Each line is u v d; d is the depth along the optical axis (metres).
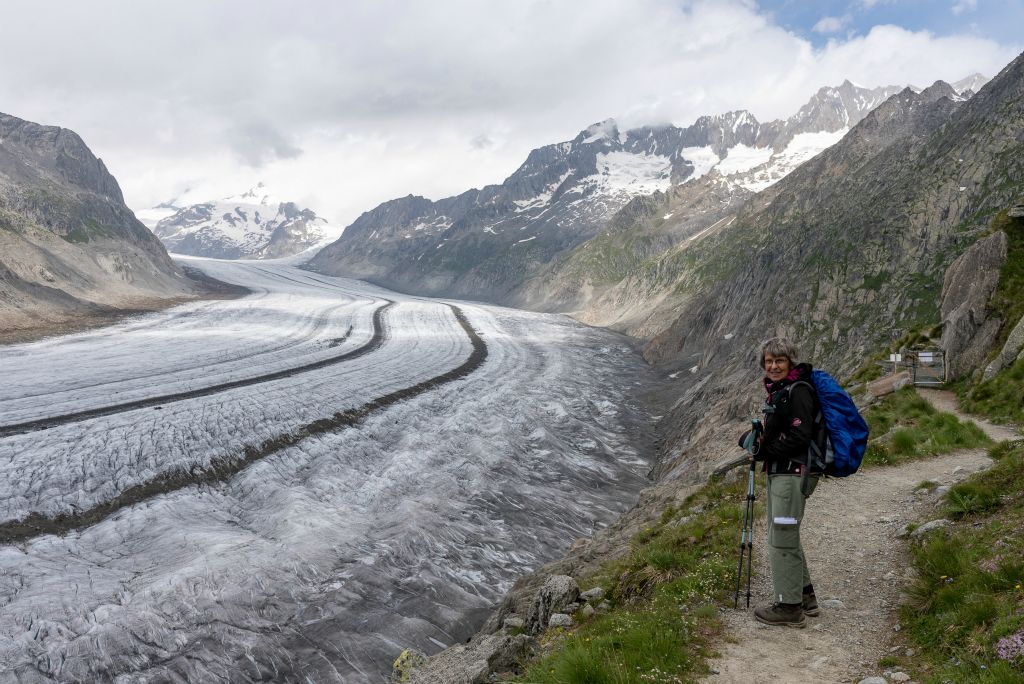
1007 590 4.62
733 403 40.47
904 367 21.94
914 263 58.66
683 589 6.71
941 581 5.25
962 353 19.55
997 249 21.20
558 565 13.34
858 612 5.42
